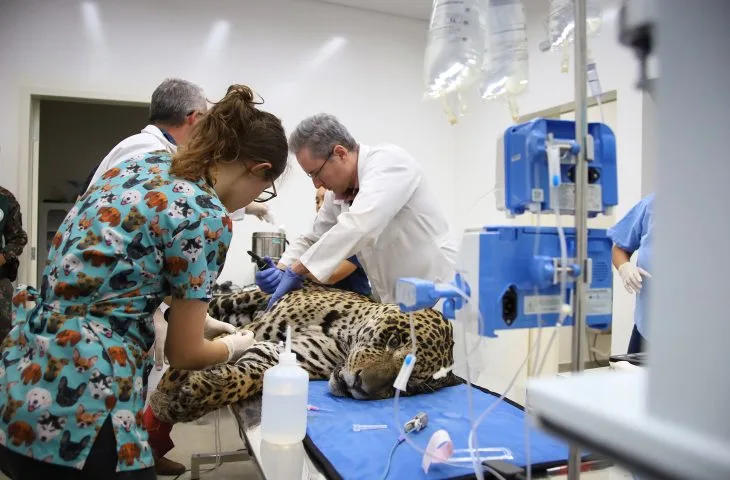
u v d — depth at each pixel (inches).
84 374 36.7
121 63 135.3
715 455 16.2
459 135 166.7
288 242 134.9
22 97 128.3
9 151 128.3
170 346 42.7
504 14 44.3
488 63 44.5
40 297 39.9
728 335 16.9
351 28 157.2
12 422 36.9
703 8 18.1
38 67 129.6
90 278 37.4
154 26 137.9
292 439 49.0
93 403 36.8
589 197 39.6
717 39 17.7
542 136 37.8
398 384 48.7
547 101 130.7
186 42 140.7
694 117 18.3
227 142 43.7
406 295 41.6
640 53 25.5
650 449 17.6
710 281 17.5
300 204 150.6
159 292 40.8
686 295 18.2
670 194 19.0
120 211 38.6
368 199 74.4
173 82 79.6
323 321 78.4
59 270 38.2
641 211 91.1
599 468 42.3
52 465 36.6
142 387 41.1
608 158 40.1
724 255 17.1
